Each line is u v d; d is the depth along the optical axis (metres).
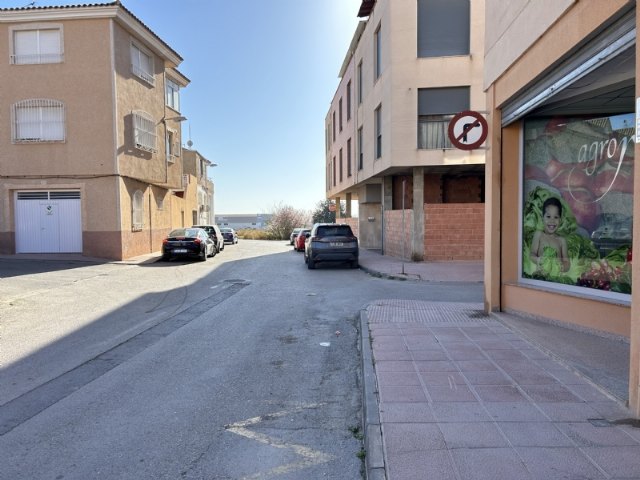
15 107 18.75
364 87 22.20
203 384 5.19
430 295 10.88
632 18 4.14
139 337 7.28
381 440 3.52
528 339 6.14
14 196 19.22
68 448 3.72
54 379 5.36
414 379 4.85
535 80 6.16
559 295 6.70
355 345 6.80
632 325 3.88
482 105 16.72
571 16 5.04
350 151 26.77
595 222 6.49
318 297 10.93
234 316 8.84
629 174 6.06
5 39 18.59
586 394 4.35
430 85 16.77
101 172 18.91
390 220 21.12
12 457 3.58
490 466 3.13
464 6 16.70
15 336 7.33
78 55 18.64
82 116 18.77
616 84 5.53
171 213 27.08
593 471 3.05
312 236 17.20
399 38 16.80
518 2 6.51
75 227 19.38
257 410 4.48
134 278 14.41
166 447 3.74
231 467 3.44
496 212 7.80
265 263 19.91
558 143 7.07
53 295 11.17
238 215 114.00
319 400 4.75
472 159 16.78
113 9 18.25
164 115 23.59
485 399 4.28
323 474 3.35
